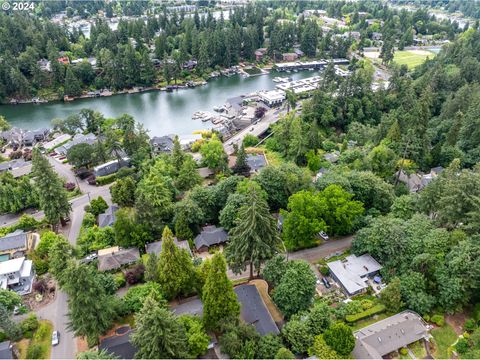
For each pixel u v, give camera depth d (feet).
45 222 377.91
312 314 230.89
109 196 436.35
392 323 241.35
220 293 220.64
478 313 242.37
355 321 248.32
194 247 336.08
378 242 292.81
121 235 325.21
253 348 215.10
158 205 363.35
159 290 261.44
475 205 262.26
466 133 488.02
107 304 233.14
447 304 246.47
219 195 372.38
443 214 285.64
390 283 257.96
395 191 397.39
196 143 566.36
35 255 322.96
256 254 262.67
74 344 245.45
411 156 469.57
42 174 342.85
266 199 362.94
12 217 398.62
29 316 262.47
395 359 226.17
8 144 588.50
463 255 241.14
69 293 217.36
